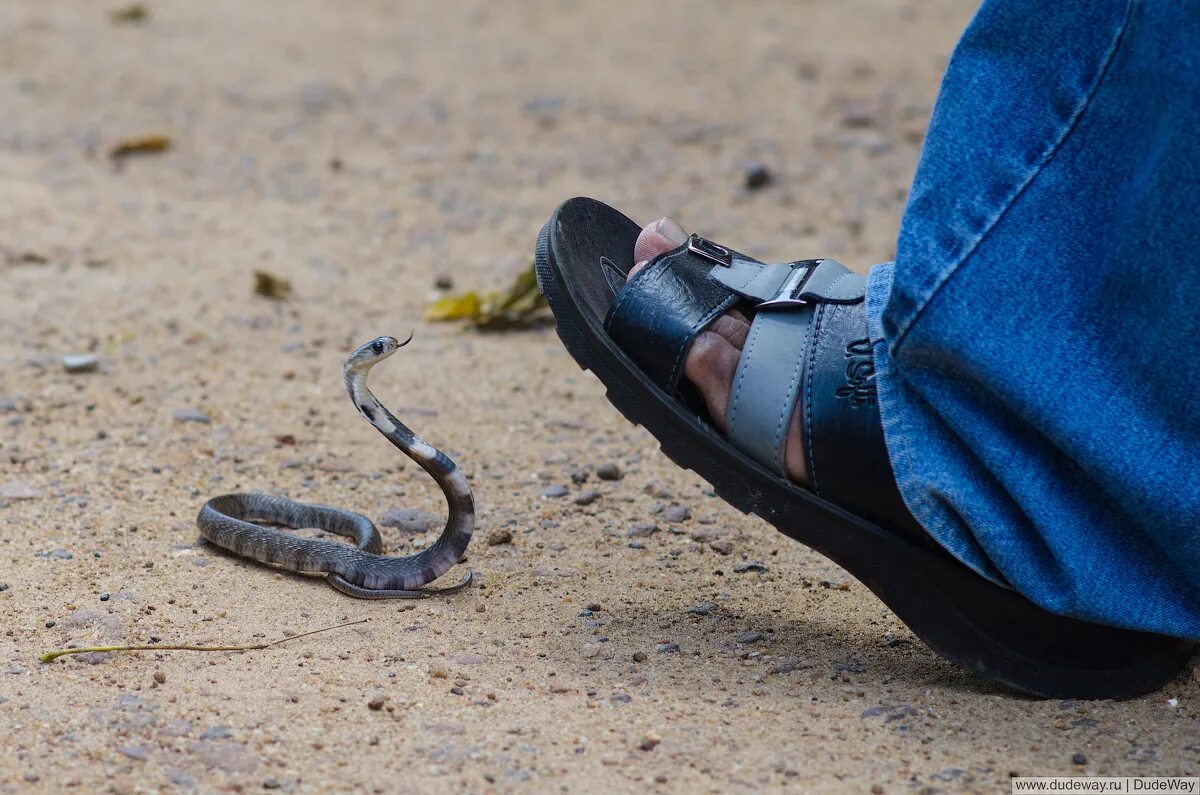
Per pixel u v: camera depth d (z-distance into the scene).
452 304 7.45
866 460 3.53
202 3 16.48
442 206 9.55
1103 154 3.29
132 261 8.23
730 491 3.75
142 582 4.30
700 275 3.84
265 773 3.15
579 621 4.08
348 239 8.84
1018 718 3.45
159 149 10.69
